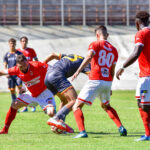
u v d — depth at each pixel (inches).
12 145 777.6
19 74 944.9
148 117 823.7
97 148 733.9
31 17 4188.0
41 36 3907.5
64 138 871.7
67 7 4306.1
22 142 816.9
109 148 733.3
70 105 888.9
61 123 879.1
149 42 795.4
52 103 961.5
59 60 952.3
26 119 1290.6
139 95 816.9
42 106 964.0
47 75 920.9
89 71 958.4
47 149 728.3
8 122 967.6
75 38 3937.0
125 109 1643.7
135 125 1128.2
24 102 970.1
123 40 3961.6
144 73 807.1
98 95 900.6
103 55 869.2
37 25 4116.6
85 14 4315.9
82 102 871.1
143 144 775.7
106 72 873.5
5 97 2593.5
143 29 800.3
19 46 3735.2
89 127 1084.5
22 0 4212.6
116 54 895.7
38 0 4247.0
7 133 970.1
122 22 4338.1
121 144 778.8
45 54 3708.2
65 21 4288.9
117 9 4360.2
